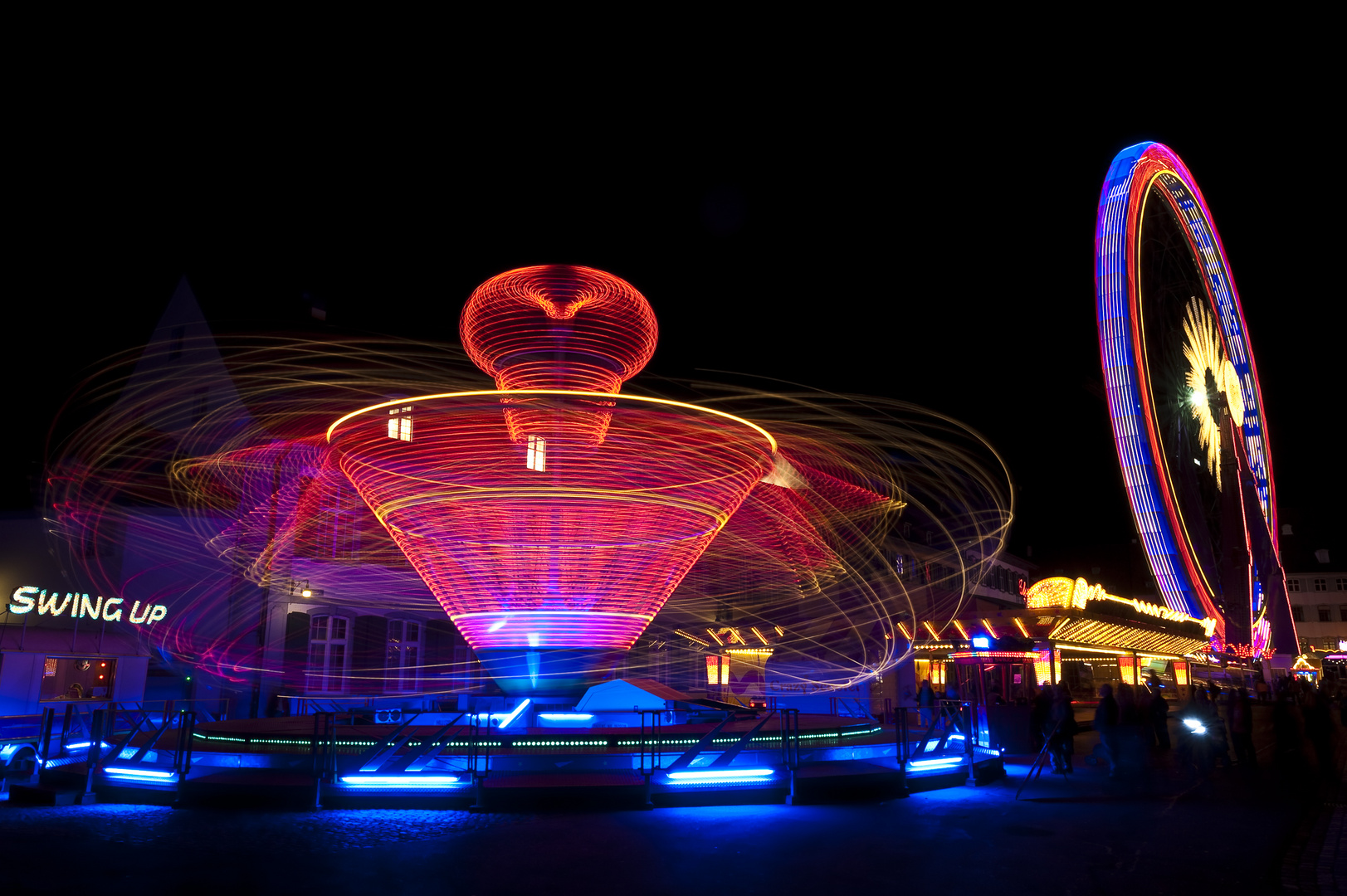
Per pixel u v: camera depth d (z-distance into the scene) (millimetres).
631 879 8172
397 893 7703
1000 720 19828
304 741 12906
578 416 12914
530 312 13836
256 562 22422
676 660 27484
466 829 10367
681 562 14156
